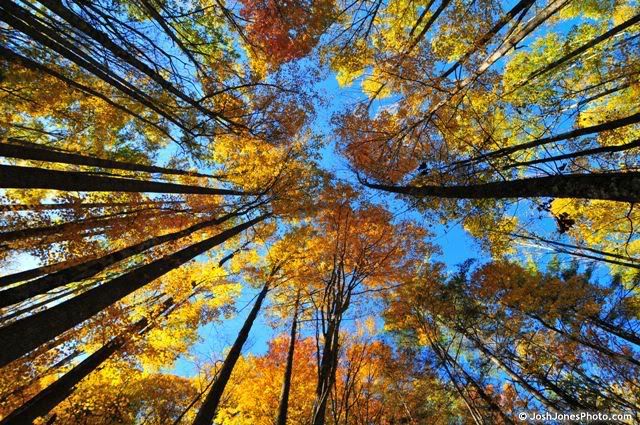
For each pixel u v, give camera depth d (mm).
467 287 11336
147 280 5395
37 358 7312
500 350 11258
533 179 4879
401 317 12258
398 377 11828
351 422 10922
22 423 5785
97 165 6562
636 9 9641
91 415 9578
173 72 7684
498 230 9297
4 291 3883
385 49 9625
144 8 7309
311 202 11500
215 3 9000
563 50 9750
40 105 7863
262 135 10156
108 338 7938
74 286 8367
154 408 15086
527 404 10617
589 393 9422
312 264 11922
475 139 8922
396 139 9977
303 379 12812
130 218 7996
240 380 13367
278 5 9250
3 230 6418
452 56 8773
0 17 4438
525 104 9141
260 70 10219
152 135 10633
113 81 5926
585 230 10414
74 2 5699
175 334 9438
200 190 9086
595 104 9219
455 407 12039
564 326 10344
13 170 4281
